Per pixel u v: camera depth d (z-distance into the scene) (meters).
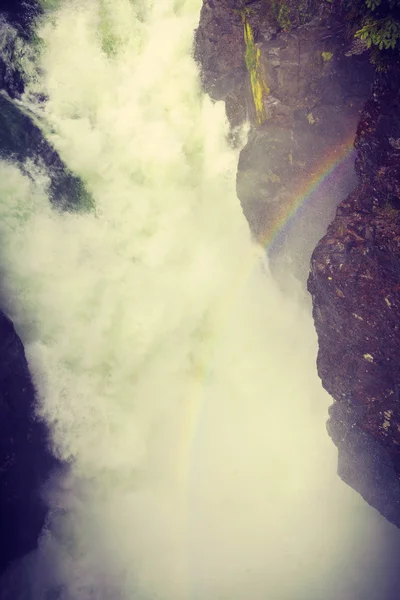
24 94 26.66
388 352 19.94
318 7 21.05
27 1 26.56
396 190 19.05
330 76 21.38
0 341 22.75
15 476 23.55
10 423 23.33
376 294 19.55
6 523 23.58
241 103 25.52
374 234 19.39
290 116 22.70
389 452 21.08
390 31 18.11
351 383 21.22
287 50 21.91
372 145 19.50
